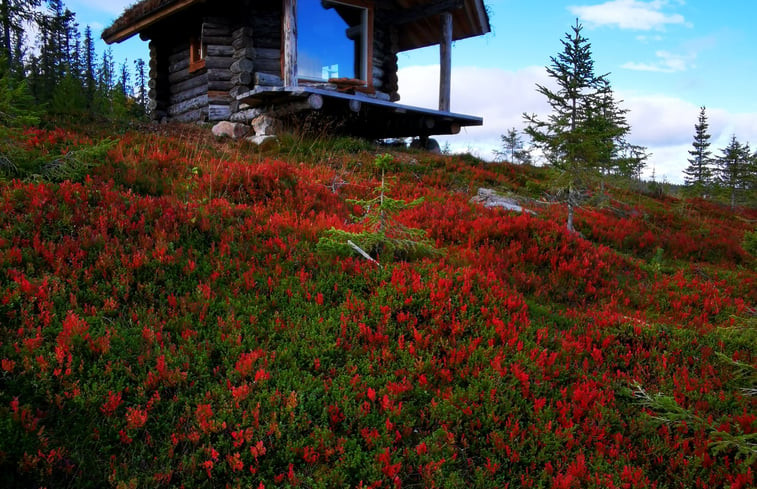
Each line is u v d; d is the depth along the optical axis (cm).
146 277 559
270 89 1473
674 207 1912
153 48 2050
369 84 1944
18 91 750
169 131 1488
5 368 389
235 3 1778
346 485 371
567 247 915
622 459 426
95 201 684
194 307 523
